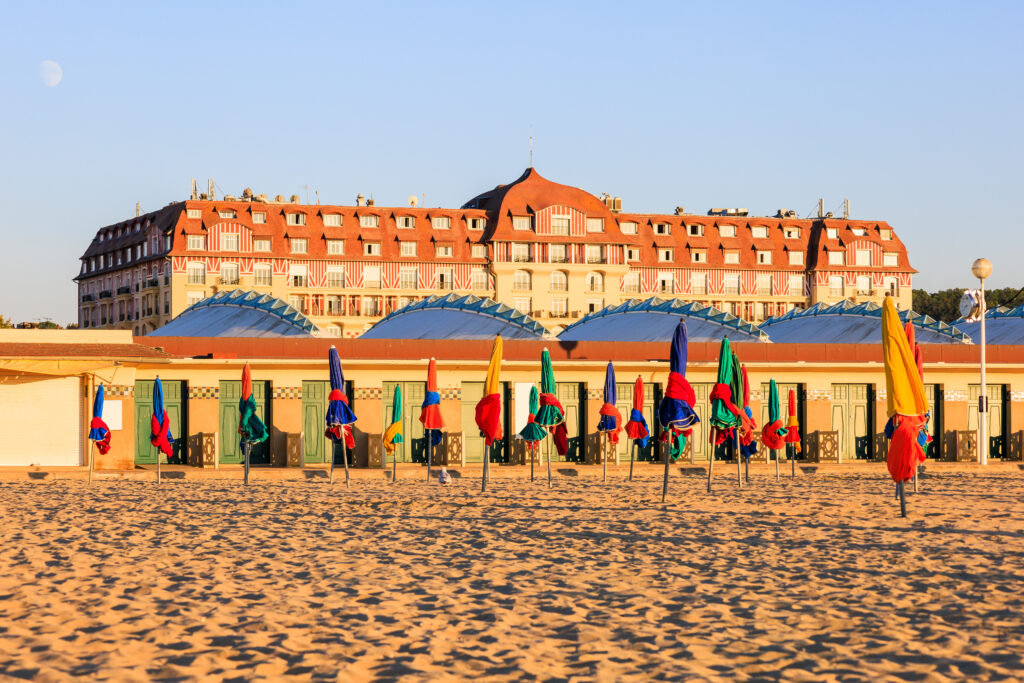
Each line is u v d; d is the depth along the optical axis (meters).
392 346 44.72
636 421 36.59
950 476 38.69
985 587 15.48
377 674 10.88
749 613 13.86
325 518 24.52
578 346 46.53
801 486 34.03
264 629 12.84
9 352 36.91
